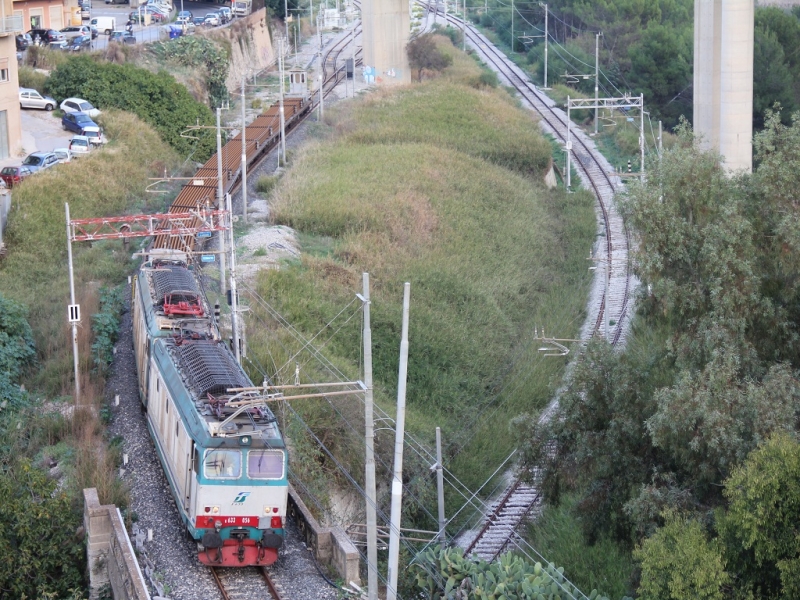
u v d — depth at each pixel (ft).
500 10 396.78
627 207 82.89
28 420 95.09
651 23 320.29
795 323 79.41
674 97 286.87
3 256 138.92
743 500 63.41
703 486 74.38
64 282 132.36
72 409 96.89
